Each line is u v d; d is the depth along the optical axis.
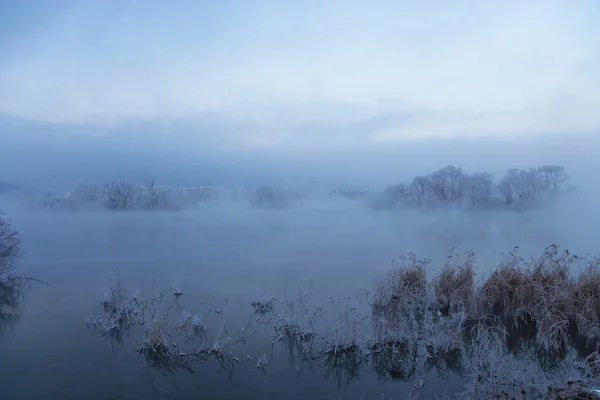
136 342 12.11
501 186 50.62
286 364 10.85
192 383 9.91
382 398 9.31
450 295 14.13
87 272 21.00
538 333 11.55
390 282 14.91
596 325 11.46
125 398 9.25
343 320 12.82
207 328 13.10
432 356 11.11
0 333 12.78
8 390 9.58
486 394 8.46
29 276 19.98
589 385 8.25
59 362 10.90
